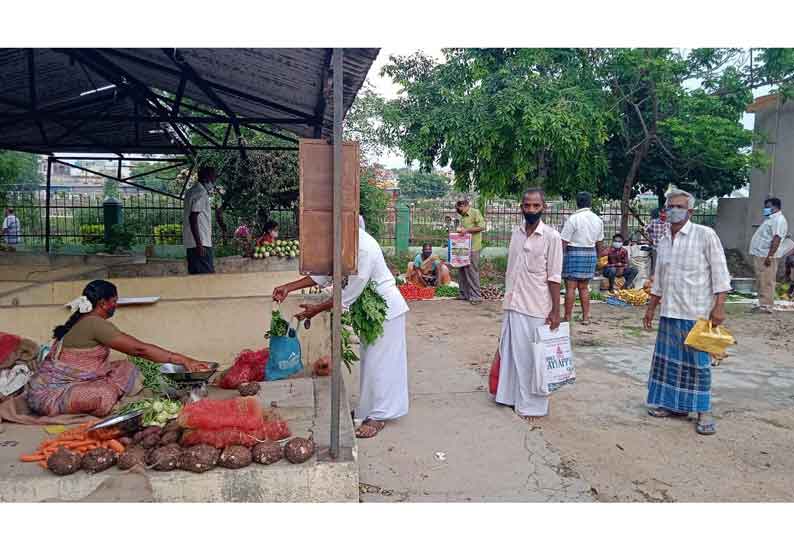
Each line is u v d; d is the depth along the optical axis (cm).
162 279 745
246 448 338
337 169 332
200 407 349
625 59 1273
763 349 780
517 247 510
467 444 441
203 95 880
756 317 1000
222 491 329
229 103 914
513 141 1298
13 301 601
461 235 1104
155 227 1802
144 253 1516
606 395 577
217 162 1541
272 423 363
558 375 496
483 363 694
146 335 564
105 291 440
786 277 1303
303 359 579
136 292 732
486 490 374
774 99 1404
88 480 324
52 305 545
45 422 417
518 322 509
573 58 1331
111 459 334
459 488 376
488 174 1355
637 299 1098
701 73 1396
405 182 3181
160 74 802
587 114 1266
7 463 347
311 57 541
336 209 335
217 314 579
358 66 492
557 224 1802
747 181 1569
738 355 747
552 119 1201
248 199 1622
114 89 948
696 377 479
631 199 1636
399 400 477
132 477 325
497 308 1072
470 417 496
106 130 1172
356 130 1759
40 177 3356
